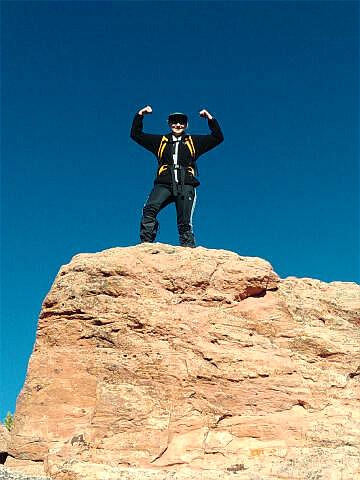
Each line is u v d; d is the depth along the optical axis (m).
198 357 13.12
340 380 13.22
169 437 12.42
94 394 12.92
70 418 12.78
